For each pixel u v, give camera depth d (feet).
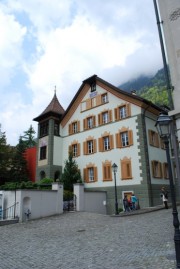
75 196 79.15
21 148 131.64
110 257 28.60
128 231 42.83
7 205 68.18
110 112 98.89
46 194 70.49
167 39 36.96
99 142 100.01
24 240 41.86
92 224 53.88
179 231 24.20
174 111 32.81
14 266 27.73
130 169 88.22
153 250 29.63
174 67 35.22
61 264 27.48
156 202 84.53
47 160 110.32
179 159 32.04
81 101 111.34
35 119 121.08
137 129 89.35
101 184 95.25
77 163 105.60
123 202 82.02
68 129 114.32
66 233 45.83
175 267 22.99
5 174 127.54
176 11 37.11
